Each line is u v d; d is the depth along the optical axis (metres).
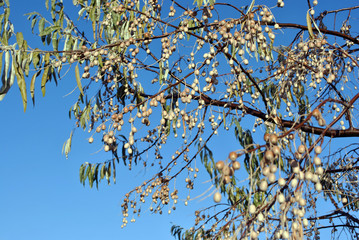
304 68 3.57
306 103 4.09
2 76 2.59
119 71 3.81
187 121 3.60
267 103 3.71
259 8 2.96
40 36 3.37
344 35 3.40
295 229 2.00
